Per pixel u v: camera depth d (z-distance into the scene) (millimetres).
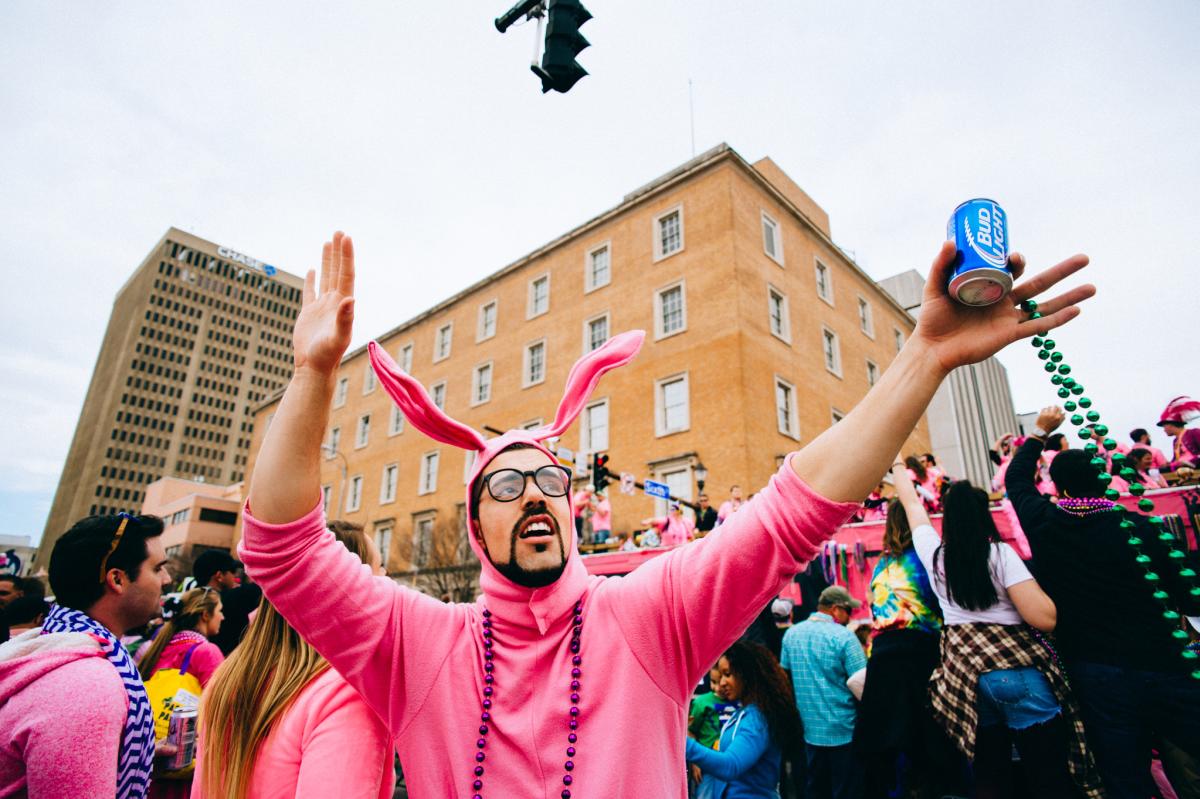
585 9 5711
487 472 1493
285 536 1275
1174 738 2326
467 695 1339
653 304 20375
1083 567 2559
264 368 94000
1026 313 1271
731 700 3322
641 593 1362
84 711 1568
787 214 22344
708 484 17359
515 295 25594
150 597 2090
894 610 3135
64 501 88250
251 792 1523
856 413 1273
